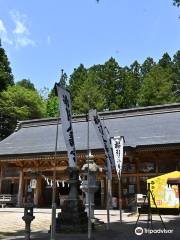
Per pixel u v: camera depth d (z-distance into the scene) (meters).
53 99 53.94
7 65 43.06
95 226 12.99
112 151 14.16
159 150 23.30
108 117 32.09
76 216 11.42
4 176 28.77
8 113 41.94
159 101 46.88
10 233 12.06
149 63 59.28
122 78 54.25
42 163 27.14
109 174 12.34
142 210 17.08
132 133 26.89
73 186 11.98
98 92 49.84
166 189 16.92
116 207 23.98
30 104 45.28
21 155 26.45
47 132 32.38
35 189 26.88
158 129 26.67
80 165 24.84
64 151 25.08
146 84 48.88
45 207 26.42
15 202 27.02
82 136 28.33
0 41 41.28
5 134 43.81
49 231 12.15
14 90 44.75
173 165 24.08
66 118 10.56
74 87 54.56
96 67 58.38
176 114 29.66
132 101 51.56
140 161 24.97
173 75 55.00
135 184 24.62
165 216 17.98
